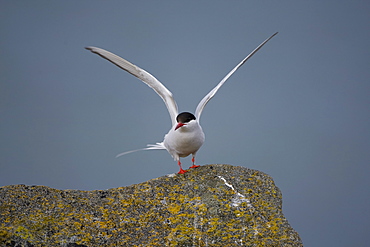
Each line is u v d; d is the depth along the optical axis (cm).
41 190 1059
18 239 898
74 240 931
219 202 1070
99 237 952
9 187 1053
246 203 1070
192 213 1041
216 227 1005
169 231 989
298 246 971
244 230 1001
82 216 996
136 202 1068
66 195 1055
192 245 960
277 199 1091
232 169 1226
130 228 988
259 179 1163
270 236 988
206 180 1162
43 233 931
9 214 966
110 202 1059
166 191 1114
